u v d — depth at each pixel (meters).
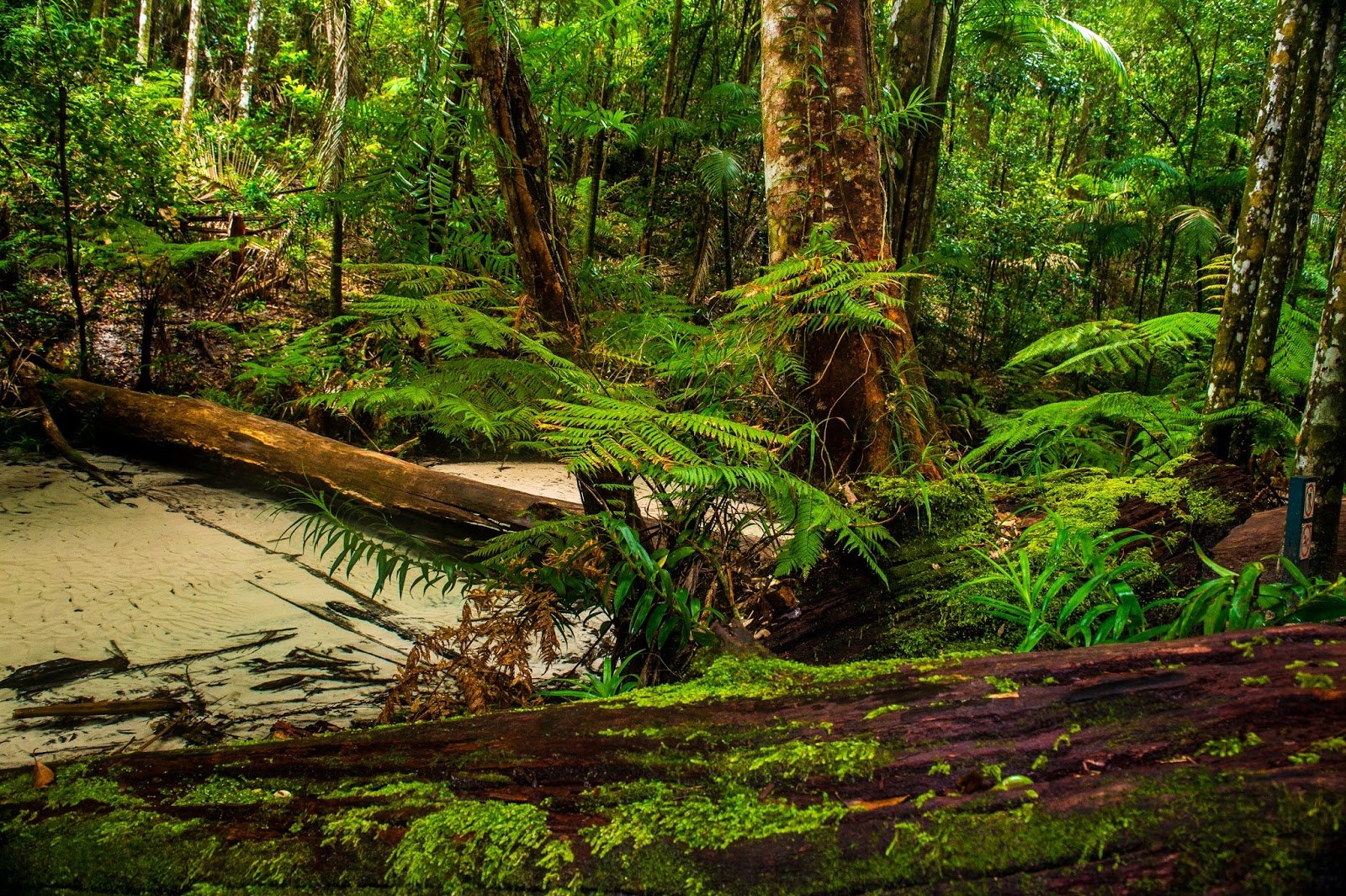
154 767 1.47
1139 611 2.02
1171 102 13.54
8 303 6.87
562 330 2.92
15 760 2.11
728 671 1.60
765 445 2.91
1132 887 0.91
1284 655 1.16
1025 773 1.09
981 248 10.06
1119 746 1.08
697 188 9.40
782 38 3.37
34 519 4.29
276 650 2.95
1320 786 0.91
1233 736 1.04
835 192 3.30
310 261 8.70
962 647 2.35
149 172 7.57
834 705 1.34
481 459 6.64
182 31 14.02
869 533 2.41
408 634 3.19
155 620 3.14
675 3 8.62
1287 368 4.57
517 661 2.46
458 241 4.07
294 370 6.25
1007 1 7.53
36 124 6.81
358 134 6.15
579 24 5.67
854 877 1.03
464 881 1.16
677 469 1.99
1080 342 4.36
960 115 14.02
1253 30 11.23
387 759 1.40
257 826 1.30
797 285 2.75
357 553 2.67
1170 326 4.11
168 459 5.55
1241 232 3.94
